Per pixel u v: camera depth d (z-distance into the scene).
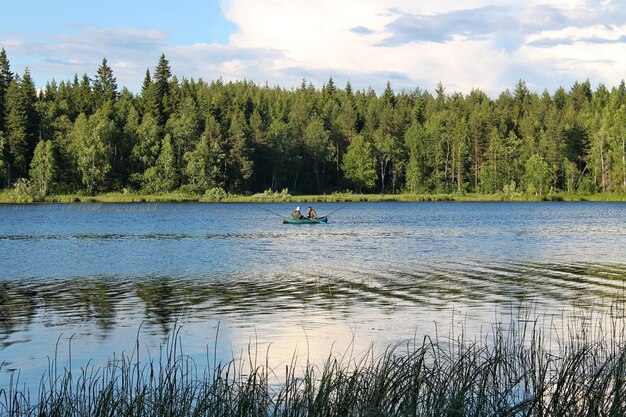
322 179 132.88
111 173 111.94
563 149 126.12
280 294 22.36
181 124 118.00
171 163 111.06
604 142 121.81
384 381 9.56
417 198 117.88
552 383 10.18
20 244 41.94
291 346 15.28
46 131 114.06
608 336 15.34
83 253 36.41
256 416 9.09
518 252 36.09
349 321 17.86
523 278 25.73
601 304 20.06
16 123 108.44
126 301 21.30
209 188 110.69
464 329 16.67
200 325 17.61
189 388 10.63
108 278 26.56
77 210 83.38
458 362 11.11
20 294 22.78
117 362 14.09
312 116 144.88
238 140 116.88
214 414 9.09
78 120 113.31
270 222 64.12
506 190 117.25
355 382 9.62
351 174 128.25
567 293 22.16
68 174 110.69
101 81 149.00
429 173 134.50
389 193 133.12
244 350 14.95
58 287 24.28
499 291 22.66
